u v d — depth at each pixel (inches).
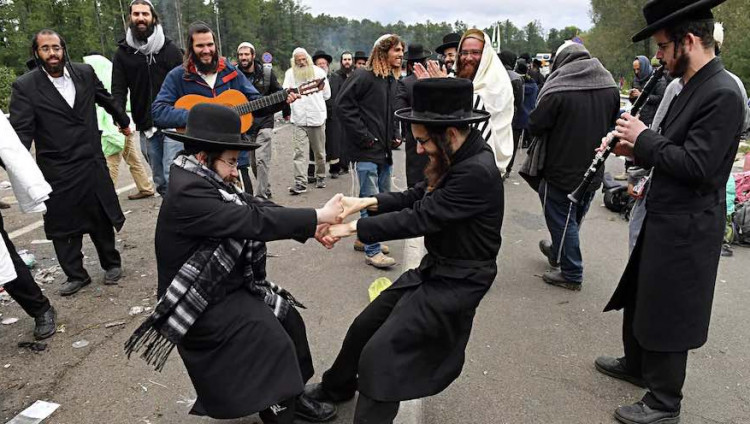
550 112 157.2
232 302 92.0
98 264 193.6
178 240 89.0
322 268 189.0
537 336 144.3
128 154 268.4
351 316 153.3
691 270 100.3
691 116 95.0
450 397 118.4
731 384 122.9
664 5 95.4
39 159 158.9
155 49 217.3
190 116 91.0
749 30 1182.9
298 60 280.8
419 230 89.6
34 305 140.3
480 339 142.8
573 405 115.9
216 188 89.9
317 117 281.3
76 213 164.4
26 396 117.4
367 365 90.9
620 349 137.9
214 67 178.5
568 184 160.9
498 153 178.5
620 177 327.0
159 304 87.1
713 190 98.5
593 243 219.6
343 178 327.6
